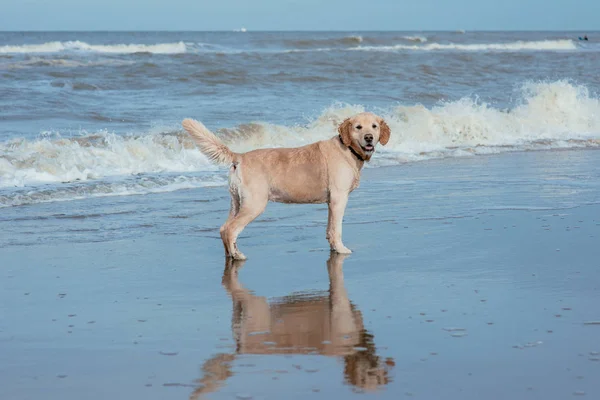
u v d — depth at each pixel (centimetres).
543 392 408
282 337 502
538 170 1295
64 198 1023
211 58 3416
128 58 3456
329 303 581
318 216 945
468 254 735
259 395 405
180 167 1276
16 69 2769
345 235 829
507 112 1942
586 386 416
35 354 470
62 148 1249
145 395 407
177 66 2955
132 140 1343
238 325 529
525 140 1698
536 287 615
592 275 652
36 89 2222
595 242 778
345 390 412
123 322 535
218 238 827
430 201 1014
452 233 828
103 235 828
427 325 521
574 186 1127
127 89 2342
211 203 1016
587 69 3372
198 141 736
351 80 2667
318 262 718
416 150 1528
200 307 574
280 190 746
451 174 1252
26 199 1001
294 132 1559
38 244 782
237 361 456
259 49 5169
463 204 991
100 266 700
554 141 1688
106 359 461
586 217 905
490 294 596
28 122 1630
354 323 529
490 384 418
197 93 2272
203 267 702
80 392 412
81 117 1723
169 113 1816
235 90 2358
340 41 5903
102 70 2788
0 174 1120
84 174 1169
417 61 3475
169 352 473
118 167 1238
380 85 2544
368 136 730
